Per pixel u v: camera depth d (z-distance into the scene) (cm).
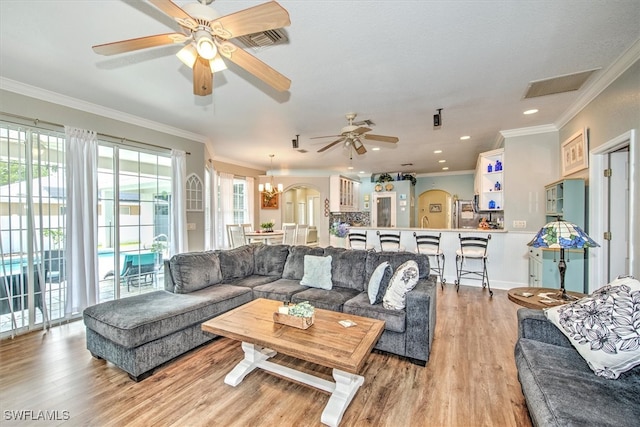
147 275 428
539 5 181
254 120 412
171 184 452
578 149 354
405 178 910
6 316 296
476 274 498
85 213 345
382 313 251
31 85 299
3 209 295
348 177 925
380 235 545
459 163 766
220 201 693
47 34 212
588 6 182
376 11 185
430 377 222
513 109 367
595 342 150
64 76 280
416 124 428
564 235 206
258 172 834
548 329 187
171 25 203
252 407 189
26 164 308
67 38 217
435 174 966
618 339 143
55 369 234
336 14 188
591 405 123
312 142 538
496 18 193
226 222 700
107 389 208
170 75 278
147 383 215
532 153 451
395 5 180
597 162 316
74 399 196
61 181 334
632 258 247
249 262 399
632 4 180
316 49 230
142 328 219
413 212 948
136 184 414
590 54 240
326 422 173
